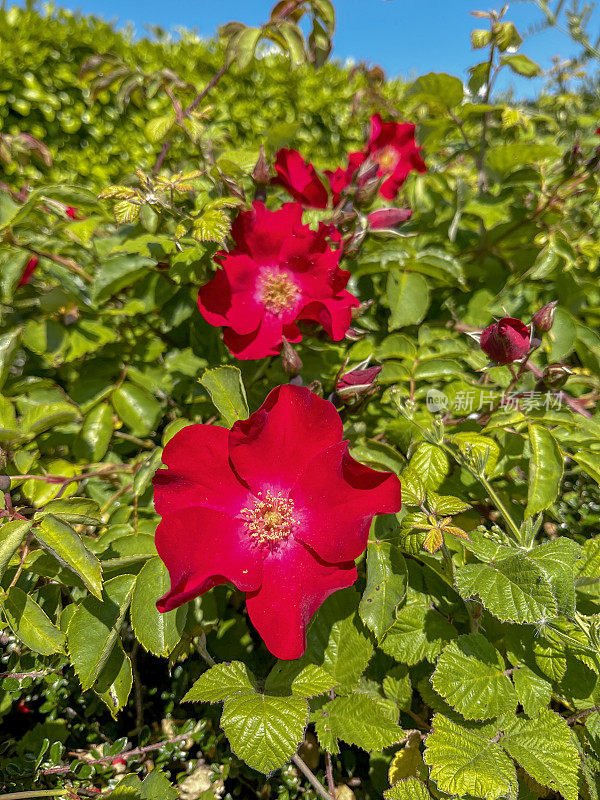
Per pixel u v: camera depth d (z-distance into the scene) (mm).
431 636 246
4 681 257
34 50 685
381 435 314
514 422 269
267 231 271
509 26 332
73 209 349
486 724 217
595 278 385
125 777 241
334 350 323
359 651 244
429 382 325
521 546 227
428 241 388
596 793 211
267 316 280
